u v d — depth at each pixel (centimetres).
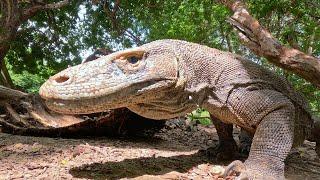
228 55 65
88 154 68
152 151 75
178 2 135
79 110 53
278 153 58
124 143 82
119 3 250
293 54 73
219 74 62
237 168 57
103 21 273
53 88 53
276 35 95
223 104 62
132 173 58
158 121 91
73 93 53
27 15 194
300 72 73
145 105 58
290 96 66
